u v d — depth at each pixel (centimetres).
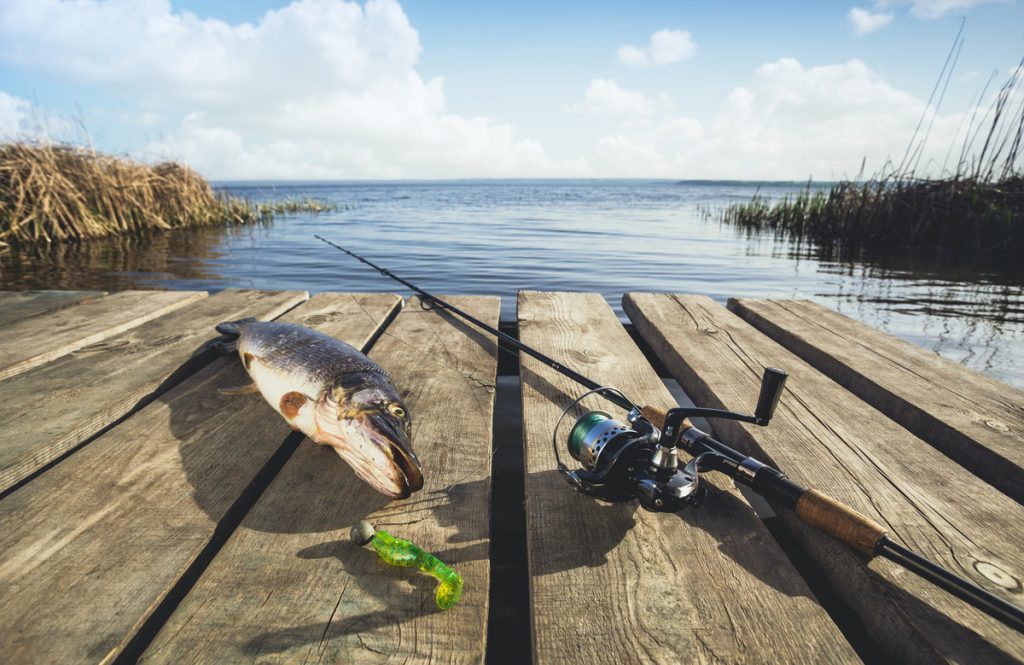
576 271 221
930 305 166
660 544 37
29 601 31
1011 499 42
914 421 57
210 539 37
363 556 36
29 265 207
